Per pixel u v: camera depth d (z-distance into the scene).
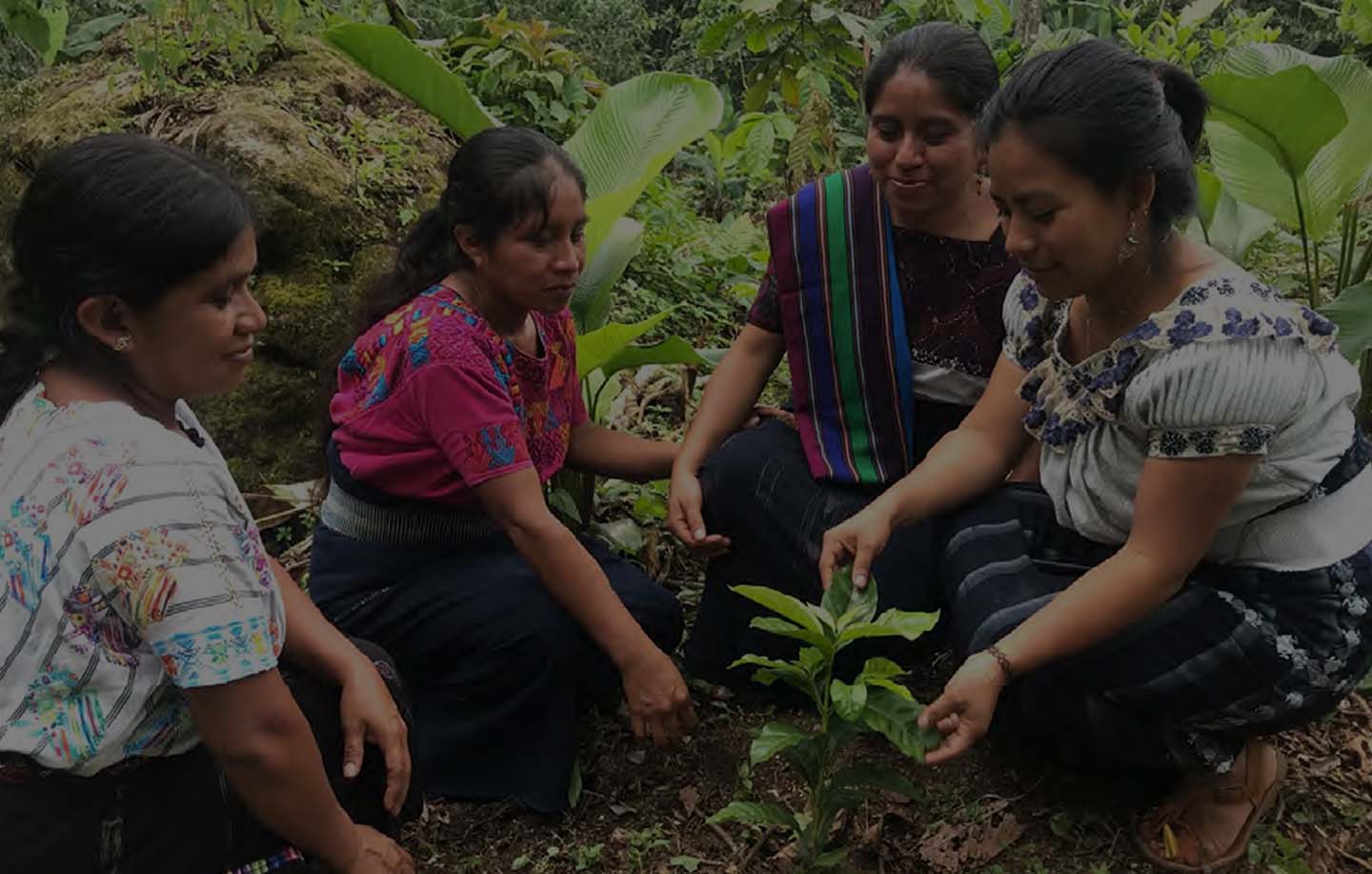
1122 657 2.03
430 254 2.35
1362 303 3.12
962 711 1.90
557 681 2.34
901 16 5.99
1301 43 10.34
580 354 2.77
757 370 2.72
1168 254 1.88
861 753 2.45
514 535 2.23
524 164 2.15
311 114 3.81
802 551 2.53
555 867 2.23
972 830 2.23
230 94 3.79
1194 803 2.18
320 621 2.00
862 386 2.55
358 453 2.32
